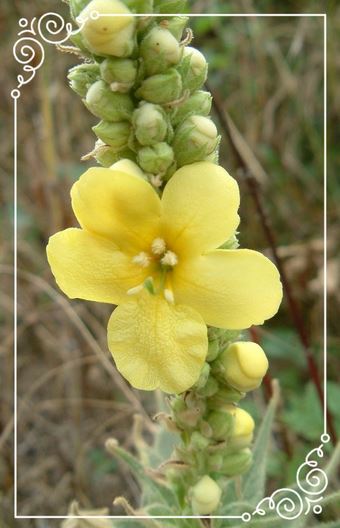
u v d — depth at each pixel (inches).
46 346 9.5
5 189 10.6
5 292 9.9
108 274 4.0
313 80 10.6
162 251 4.0
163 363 4.0
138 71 3.8
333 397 7.8
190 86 4.1
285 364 9.4
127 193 3.8
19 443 9.1
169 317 4.0
